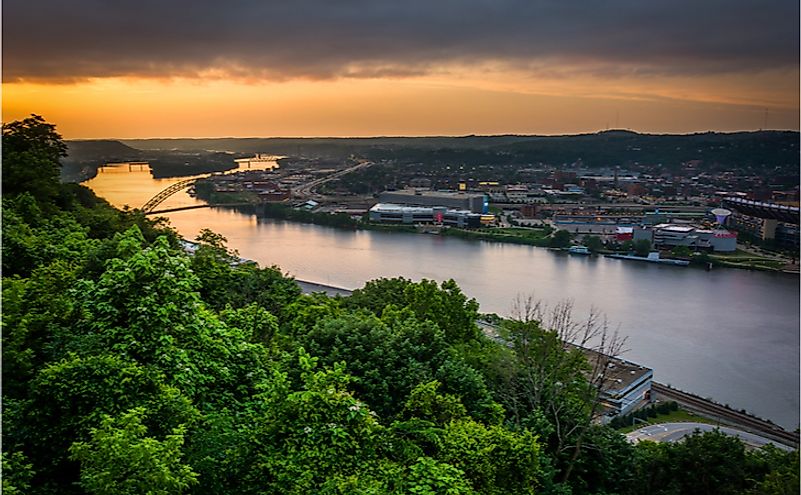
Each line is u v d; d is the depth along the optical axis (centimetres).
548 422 3144
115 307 1947
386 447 1939
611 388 5453
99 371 1691
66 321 2245
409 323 3450
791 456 3036
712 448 3169
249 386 2200
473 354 3794
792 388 5778
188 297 2119
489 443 2222
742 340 6612
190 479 1474
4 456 1540
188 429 1778
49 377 1694
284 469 1662
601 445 3284
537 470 2384
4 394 1869
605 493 3128
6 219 3866
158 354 1875
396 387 2839
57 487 1688
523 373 3647
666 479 3241
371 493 1574
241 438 1784
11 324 2128
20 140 5978
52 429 1680
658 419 5544
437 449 2266
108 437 1392
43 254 3419
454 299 4469
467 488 1812
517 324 4028
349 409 1816
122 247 2245
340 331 3136
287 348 3066
